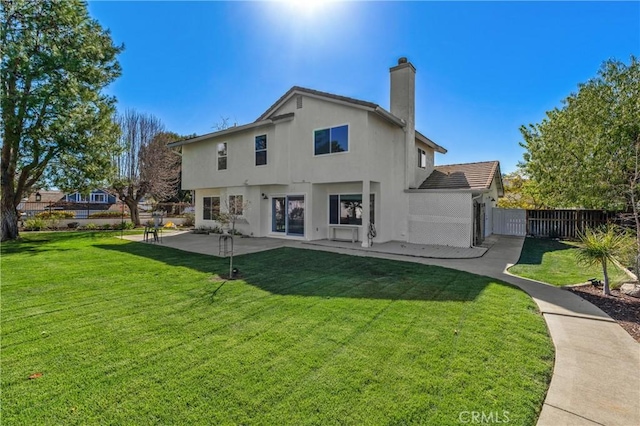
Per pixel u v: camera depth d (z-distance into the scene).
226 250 11.92
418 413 2.85
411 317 5.15
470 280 7.57
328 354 3.91
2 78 14.45
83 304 5.74
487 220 17.80
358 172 12.95
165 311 5.41
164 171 29.31
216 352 3.96
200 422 2.73
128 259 10.12
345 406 2.94
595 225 16.53
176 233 19.44
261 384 3.27
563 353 4.02
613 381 3.39
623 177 9.71
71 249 12.20
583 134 12.07
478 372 3.52
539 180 16.23
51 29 15.38
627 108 10.63
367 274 8.18
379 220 13.91
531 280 7.71
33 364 3.64
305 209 14.87
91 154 17.11
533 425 2.73
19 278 7.55
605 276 6.54
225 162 18.19
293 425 2.69
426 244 13.70
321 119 14.08
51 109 15.28
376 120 13.43
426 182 16.17
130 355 3.87
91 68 16.48
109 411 2.86
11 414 2.80
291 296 6.30
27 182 17.66
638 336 4.54
